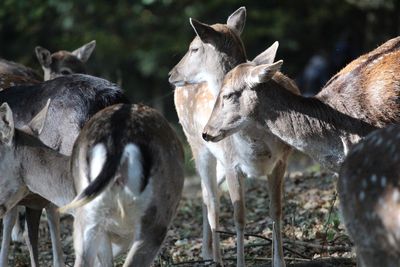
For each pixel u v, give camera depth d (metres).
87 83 12.15
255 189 17.44
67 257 14.09
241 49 12.64
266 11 30.23
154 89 30.31
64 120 11.84
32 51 29.84
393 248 8.23
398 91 11.11
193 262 12.62
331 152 11.27
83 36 29.62
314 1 30.72
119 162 9.35
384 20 28.95
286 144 12.09
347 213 8.77
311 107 11.25
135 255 9.49
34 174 10.71
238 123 11.30
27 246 13.73
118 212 9.48
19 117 12.25
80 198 9.08
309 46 31.03
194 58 12.86
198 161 13.68
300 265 11.66
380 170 8.38
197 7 29.83
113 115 9.79
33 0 28.22
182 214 16.80
